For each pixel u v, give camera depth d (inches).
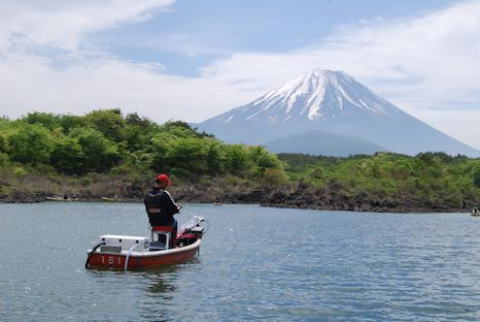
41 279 719.1
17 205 2630.4
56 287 672.4
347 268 882.8
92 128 4680.1
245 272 816.3
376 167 3988.7
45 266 816.9
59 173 3946.9
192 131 5718.5
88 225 1553.9
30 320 523.2
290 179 4766.2
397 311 595.8
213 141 4758.9
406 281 778.2
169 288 683.4
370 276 812.6
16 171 3464.6
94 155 4138.8
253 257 983.0
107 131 4803.2
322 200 3134.8
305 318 557.0
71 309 568.1
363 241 1326.3
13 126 4621.1
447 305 629.6
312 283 741.9
